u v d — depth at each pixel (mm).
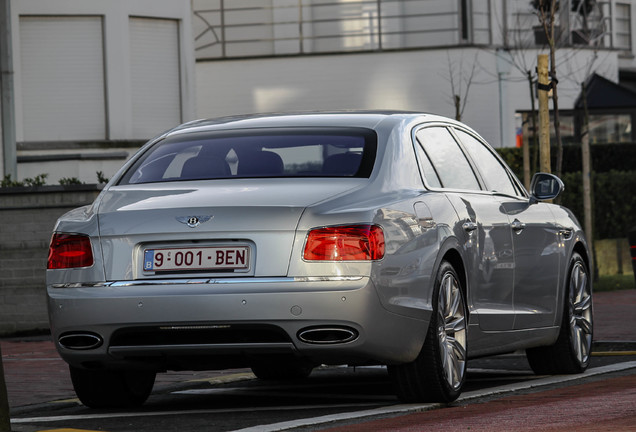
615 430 11586
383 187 14039
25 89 48094
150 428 13172
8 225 31000
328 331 13086
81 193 30453
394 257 13453
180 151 15141
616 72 66625
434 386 14242
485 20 61312
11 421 14078
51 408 15781
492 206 16281
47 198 30688
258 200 13477
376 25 62281
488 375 18938
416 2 61812
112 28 48969
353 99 61656
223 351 13438
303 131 15109
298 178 14102
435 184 15117
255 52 63312
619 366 19281
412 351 13836
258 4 63156
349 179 14031
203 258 13352
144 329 13422
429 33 61750
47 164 46281
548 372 18516
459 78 60406
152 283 13414
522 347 16969
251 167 14477
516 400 14758
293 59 62156
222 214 13352
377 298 13180
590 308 19125
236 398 16422
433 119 16156
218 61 62969
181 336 13445
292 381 18750
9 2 45625
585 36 65000
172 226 13453
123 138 49250
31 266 30906
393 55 61031
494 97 61156
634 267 27188
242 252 13250
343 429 12391
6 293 31062
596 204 49281
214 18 63469
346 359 13445
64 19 48562
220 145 15055
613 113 64938
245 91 62812
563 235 18328
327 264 13078
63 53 48594
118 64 49094
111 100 49031
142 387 15758
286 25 62844
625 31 71312
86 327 13656
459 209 15195
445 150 15922
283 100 62406
